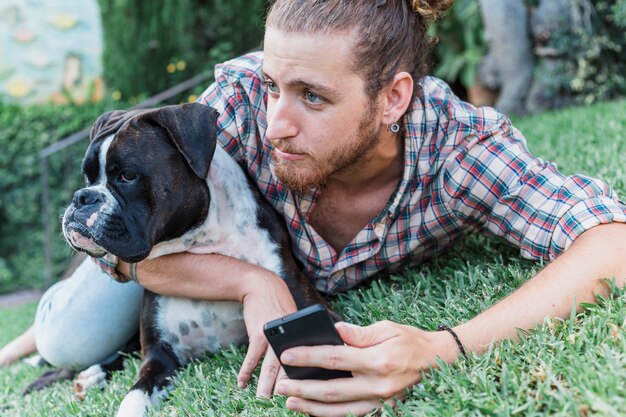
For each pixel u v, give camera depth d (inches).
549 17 323.9
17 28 400.2
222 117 105.5
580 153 158.1
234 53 357.4
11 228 378.9
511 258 103.7
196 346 102.2
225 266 96.0
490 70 344.2
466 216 100.5
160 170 90.7
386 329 73.5
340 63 80.6
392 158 96.6
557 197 91.2
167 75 367.2
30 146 373.1
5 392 126.4
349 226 105.3
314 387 73.1
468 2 349.4
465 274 104.4
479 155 95.9
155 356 100.7
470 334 78.2
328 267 107.0
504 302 81.4
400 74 87.1
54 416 99.4
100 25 411.2
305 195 101.7
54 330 114.3
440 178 97.8
